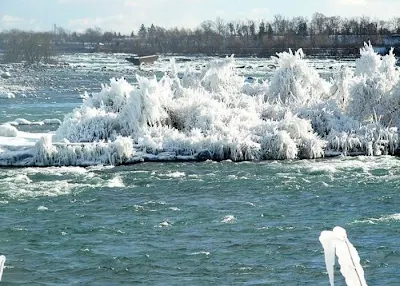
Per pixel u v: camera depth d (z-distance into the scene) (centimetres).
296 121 10706
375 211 7344
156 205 7738
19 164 10019
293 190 8356
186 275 5541
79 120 11119
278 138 10375
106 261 5872
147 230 6794
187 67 12925
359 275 876
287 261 5825
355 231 6631
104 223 7050
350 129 11012
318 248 6125
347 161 10106
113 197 8144
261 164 10000
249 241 6381
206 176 9225
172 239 6494
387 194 8056
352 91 11550
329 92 12400
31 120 15688
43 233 6681
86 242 6406
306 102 11912
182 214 7375
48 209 7569
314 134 10681
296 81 12456
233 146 10350
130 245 6312
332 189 8356
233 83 12738
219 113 11156
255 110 11775
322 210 7444
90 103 11925
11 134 11819
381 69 12294
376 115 11375
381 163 9912
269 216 7231
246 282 5366
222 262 5825
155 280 5444
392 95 11412
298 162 10125
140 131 10881
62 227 6881
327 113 11256
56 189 8512
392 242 6234
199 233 6675
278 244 6272
